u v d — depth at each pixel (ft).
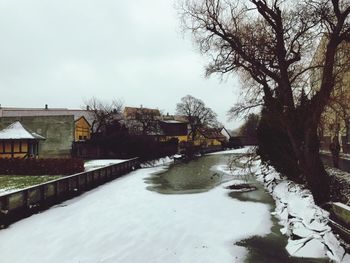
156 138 171.73
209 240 36.70
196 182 82.69
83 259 31.68
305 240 32.65
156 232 39.68
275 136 65.26
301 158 43.01
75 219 46.26
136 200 59.77
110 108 193.06
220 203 55.26
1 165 87.56
